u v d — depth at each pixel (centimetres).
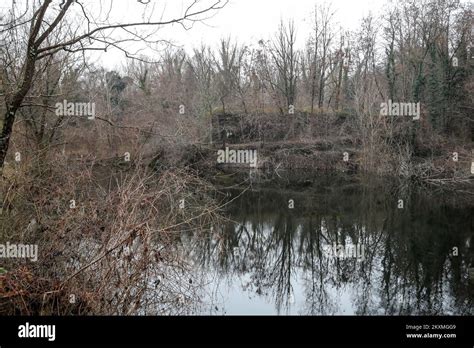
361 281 980
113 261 602
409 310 785
